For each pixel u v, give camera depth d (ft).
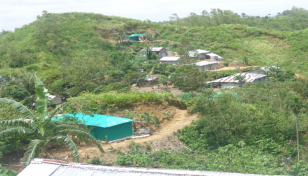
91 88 148.97
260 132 87.76
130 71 230.48
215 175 32.53
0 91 127.44
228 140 85.15
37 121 50.98
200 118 91.45
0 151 57.41
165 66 248.93
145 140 79.15
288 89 125.80
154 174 33.78
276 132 88.74
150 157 67.97
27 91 135.33
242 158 69.26
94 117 82.84
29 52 249.55
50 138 50.16
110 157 67.15
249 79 197.77
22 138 63.72
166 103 108.37
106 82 171.53
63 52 268.00
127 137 81.10
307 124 87.40
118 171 34.96
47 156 56.95
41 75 189.88
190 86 156.97
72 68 176.45
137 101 103.30
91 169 35.83
